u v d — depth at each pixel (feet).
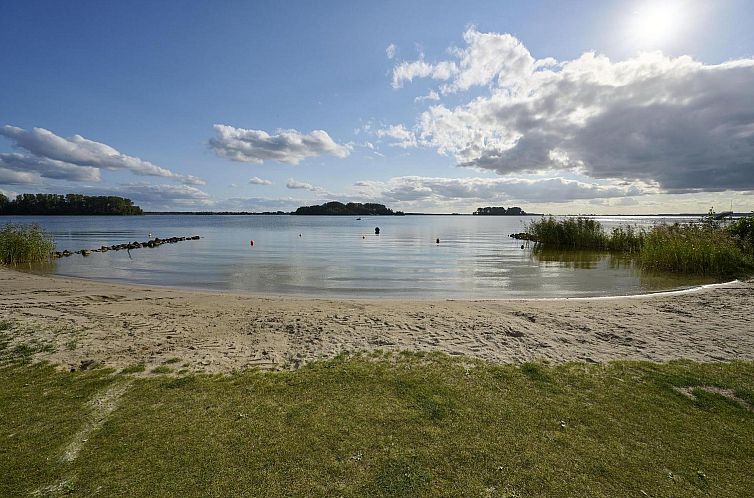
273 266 77.56
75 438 14.29
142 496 11.32
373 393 18.33
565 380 20.01
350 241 148.25
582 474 12.57
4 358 22.88
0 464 12.70
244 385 19.22
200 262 83.82
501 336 27.96
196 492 11.51
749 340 26.86
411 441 14.25
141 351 24.44
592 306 37.55
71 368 21.48
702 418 16.15
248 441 14.14
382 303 39.75
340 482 12.03
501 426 15.38
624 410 16.76
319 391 18.52
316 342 26.63
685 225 78.84
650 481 12.28
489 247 120.16
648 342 26.53
